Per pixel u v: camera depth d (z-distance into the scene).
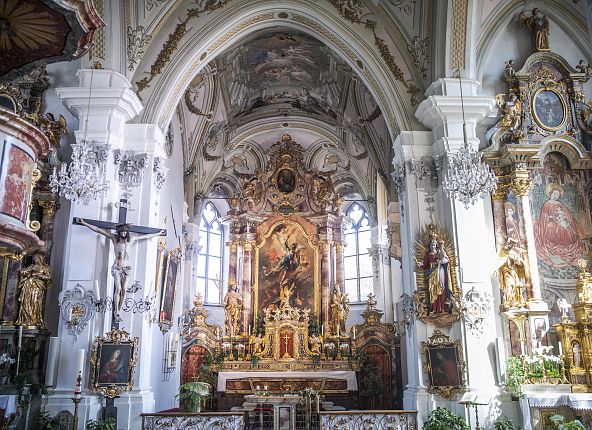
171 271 14.76
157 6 12.84
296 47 17.22
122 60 12.49
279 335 19.47
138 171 12.12
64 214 12.00
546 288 11.89
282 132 23.19
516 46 13.27
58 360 10.72
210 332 19.03
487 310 11.19
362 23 13.32
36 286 11.10
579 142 12.44
